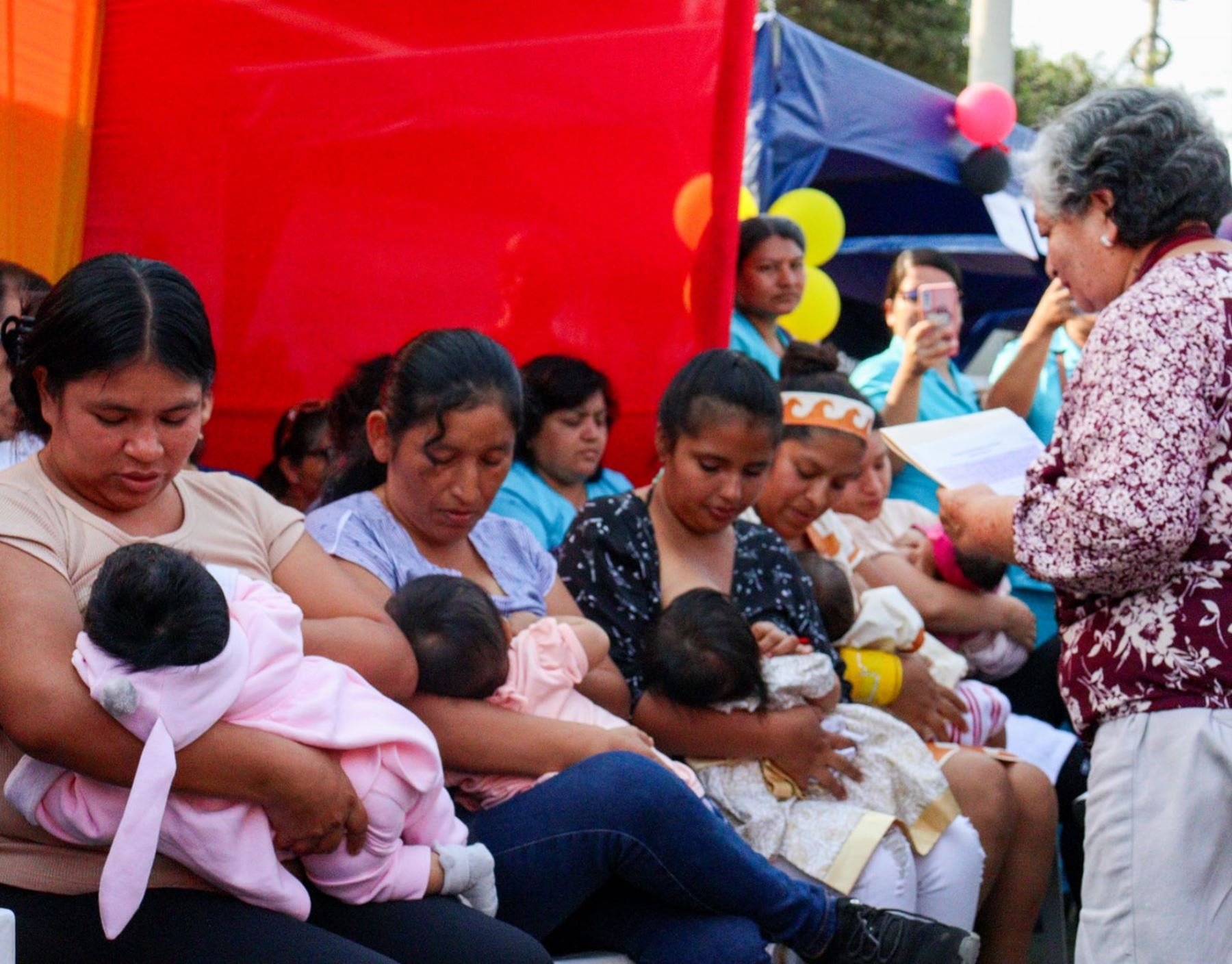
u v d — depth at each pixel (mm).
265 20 3604
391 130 3711
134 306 1924
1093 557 2336
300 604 2271
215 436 3678
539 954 2104
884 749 3002
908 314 5094
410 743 2092
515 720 2479
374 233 3729
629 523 3025
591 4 3770
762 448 2953
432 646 2453
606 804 2367
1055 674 4195
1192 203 2473
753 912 2508
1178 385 2301
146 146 3588
